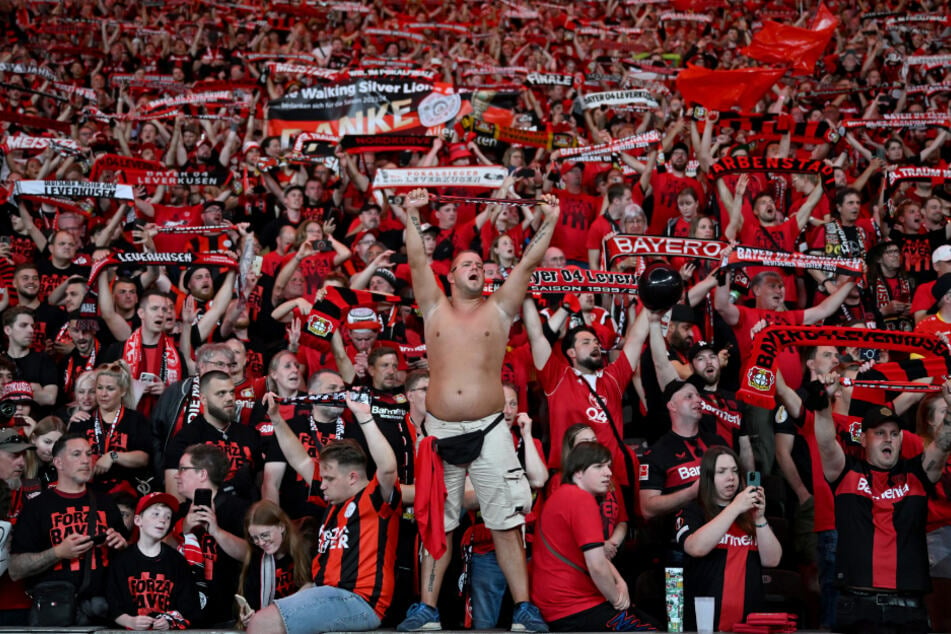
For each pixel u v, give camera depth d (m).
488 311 5.89
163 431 7.52
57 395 8.70
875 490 6.29
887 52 16.36
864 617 6.15
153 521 6.44
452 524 5.98
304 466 6.86
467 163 11.55
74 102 15.01
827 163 9.92
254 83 13.61
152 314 8.23
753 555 6.33
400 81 11.40
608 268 8.19
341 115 11.48
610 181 11.59
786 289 10.14
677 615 6.12
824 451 6.40
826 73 16.75
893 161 12.99
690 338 8.38
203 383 7.28
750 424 7.82
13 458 6.92
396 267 9.98
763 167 9.91
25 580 6.53
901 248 11.07
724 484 6.36
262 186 12.21
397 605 6.62
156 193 12.25
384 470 6.22
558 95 15.16
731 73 11.54
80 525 6.54
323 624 5.95
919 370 6.98
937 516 6.87
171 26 18.80
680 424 7.04
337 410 7.32
